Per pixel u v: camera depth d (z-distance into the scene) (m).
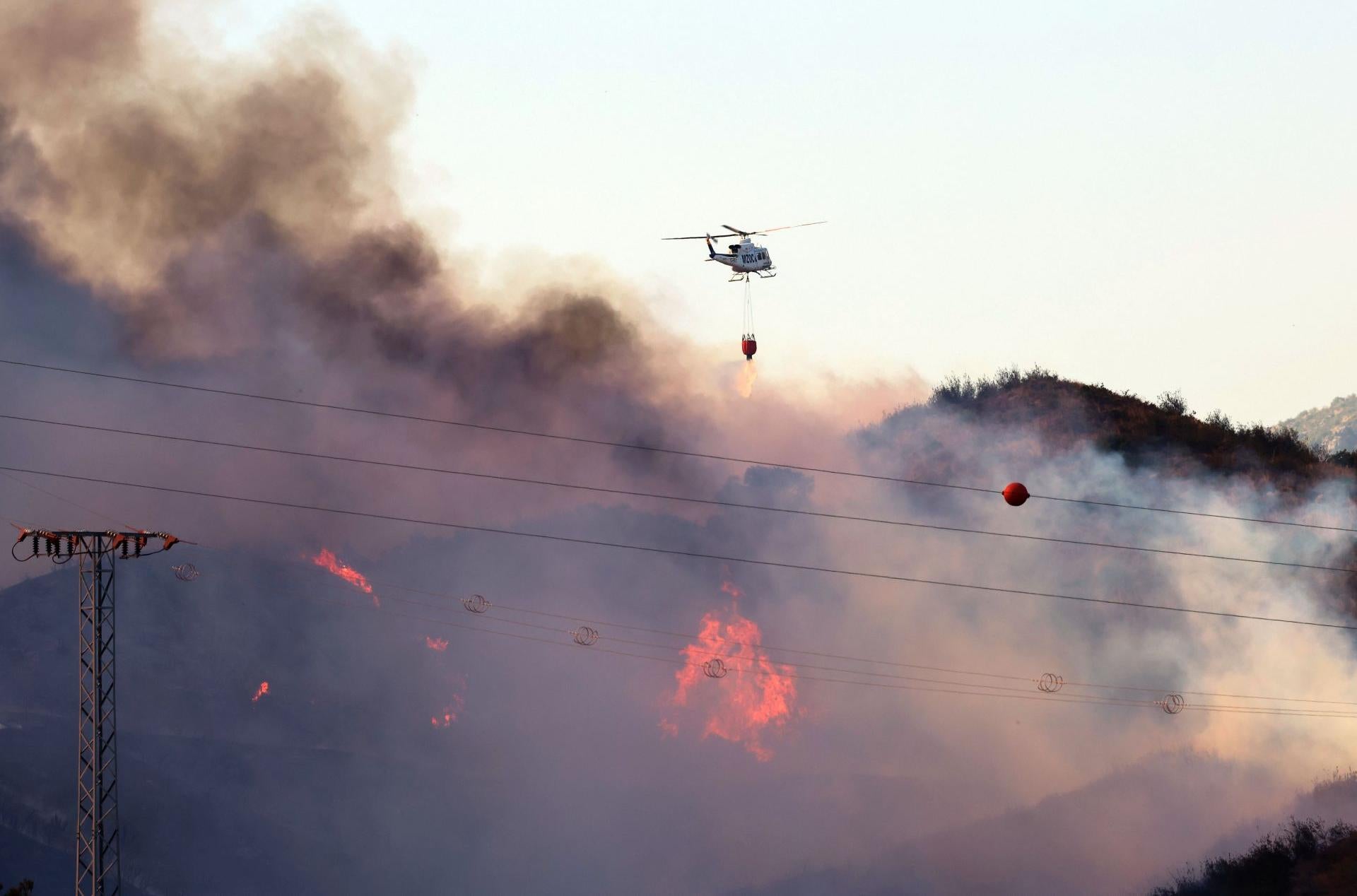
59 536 68.31
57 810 155.12
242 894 144.00
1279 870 83.06
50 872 137.62
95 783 67.31
